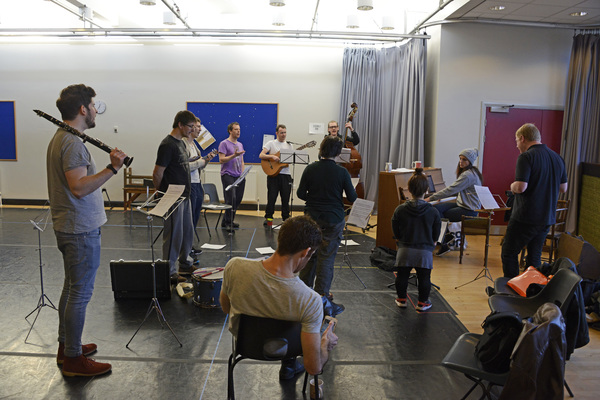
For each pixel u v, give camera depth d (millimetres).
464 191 5801
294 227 1840
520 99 7109
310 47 8250
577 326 2430
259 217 7801
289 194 6953
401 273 3861
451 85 7027
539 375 1948
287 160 6164
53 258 5098
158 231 6562
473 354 2295
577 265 3924
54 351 3020
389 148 8109
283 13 7105
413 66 7375
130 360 2926
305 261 1896
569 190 6910
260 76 8336
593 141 6867
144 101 8453
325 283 3627
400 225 3744
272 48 8266
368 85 8039
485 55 6988
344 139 6930
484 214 7043
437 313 3822
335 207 3613
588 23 6738
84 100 2551
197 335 3293
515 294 3141
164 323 3477
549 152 3699
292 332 1924
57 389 2584
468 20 6699
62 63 8414
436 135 7121
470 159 5742
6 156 8625
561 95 7133
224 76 8359
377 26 7668
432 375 2842
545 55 7031
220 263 4977
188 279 4371
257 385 2676
